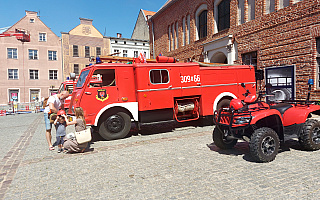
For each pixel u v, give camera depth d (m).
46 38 33.19
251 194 3.03
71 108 7.21
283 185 3.26
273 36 10.83
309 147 4.80
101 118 6.82
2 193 3.40
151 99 7.21
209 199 2.94
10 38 31.52
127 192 3.26
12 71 31.83
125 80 7.09
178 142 6.16
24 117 17.39
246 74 8.79
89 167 4.44
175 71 7.58
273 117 4.79
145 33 35.16
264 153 4.25
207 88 8.10
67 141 5.42
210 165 4.23
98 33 33.66
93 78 6.77
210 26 15.27
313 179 3.42
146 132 7.91
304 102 5.18
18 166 4.71
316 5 8.91
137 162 4.61
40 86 32.94
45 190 3.46
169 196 3.07
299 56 9.69
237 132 4.70
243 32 12.55
